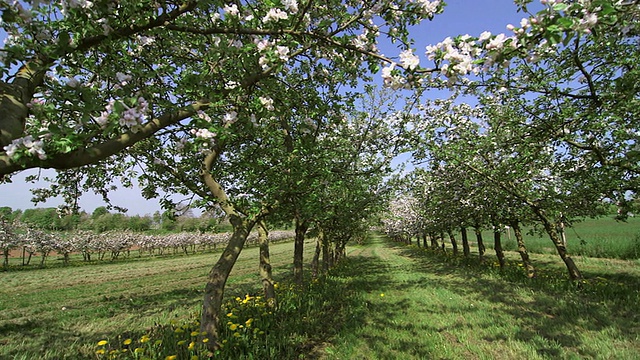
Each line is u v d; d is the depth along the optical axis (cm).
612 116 567
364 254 2958
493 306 719
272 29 325
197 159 520
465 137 932
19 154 200
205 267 2378
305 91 538
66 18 261
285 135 638
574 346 473
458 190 1156
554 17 209
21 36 266
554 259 1723
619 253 1580
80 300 1149
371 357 452
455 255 1980
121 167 656
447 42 249
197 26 361
